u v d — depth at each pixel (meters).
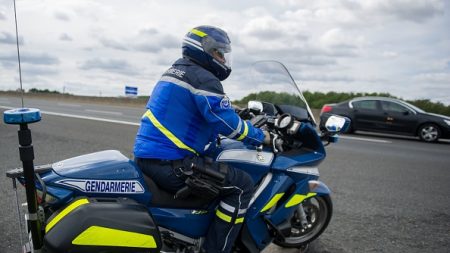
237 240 3.34
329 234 4.36
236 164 3.21
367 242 4.18
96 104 27.77
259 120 3.53
